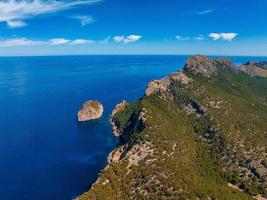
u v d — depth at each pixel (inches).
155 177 7081.7
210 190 6909.5
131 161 7844.5
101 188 6806.1
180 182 6968.5
